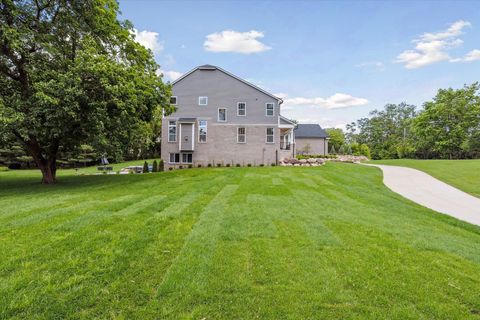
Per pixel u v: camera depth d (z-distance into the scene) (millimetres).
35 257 3299
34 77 9312
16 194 8570
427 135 34562
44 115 8992
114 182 11109
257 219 5148
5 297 2467
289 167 17891
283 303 2463
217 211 5746
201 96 22094
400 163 20844
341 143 52125
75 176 14844
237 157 22203
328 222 5047
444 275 3027
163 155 21984
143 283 2775
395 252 3648
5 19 9367
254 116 22312
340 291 2660
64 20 10594
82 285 2697
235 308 2387
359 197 7992
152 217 5188
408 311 2367
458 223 5695
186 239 4027
